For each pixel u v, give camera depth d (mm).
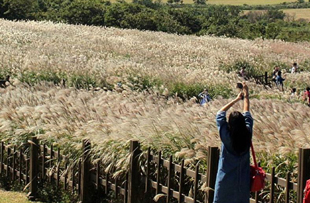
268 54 38188
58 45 32875
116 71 22172
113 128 8805
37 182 9312
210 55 34812
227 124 5848
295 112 10328
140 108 10242
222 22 66938
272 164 7520
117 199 8367
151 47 37594
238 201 5734
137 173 7941
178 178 7844
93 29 47312
